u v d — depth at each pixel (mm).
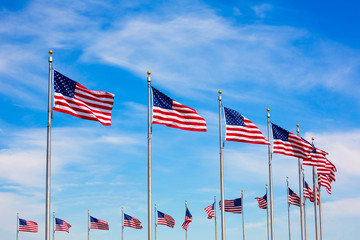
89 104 30641
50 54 29750
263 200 68250
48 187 28641
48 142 29047
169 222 78375
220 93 38000
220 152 37562
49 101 29406
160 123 33000
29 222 83688
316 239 58000
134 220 83750
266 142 36469
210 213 72125
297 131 50469
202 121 33469
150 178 32438
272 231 42688
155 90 33500
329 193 57594
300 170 55344
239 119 36781
